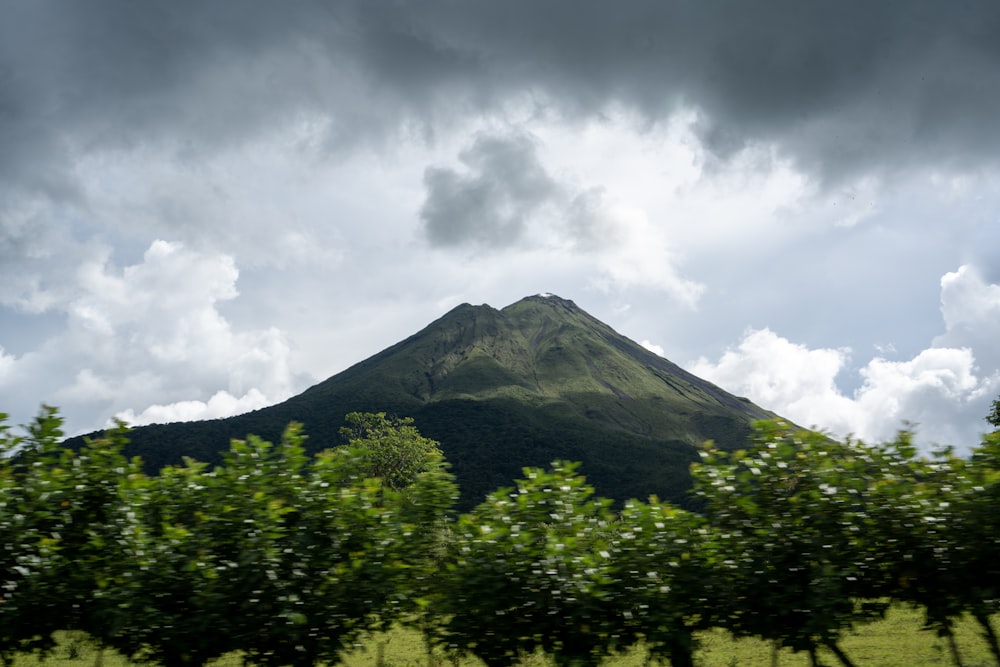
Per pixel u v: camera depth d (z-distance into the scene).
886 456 8.73
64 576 8.01
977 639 14.34
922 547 8.24
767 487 8.62
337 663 8.64
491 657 8.22
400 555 8.63
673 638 8.00
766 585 8.16
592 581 7.92
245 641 7.90
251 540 8.00
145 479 8.66
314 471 8.69
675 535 8.30
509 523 8.27
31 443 8.63
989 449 8.59
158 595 7.93
